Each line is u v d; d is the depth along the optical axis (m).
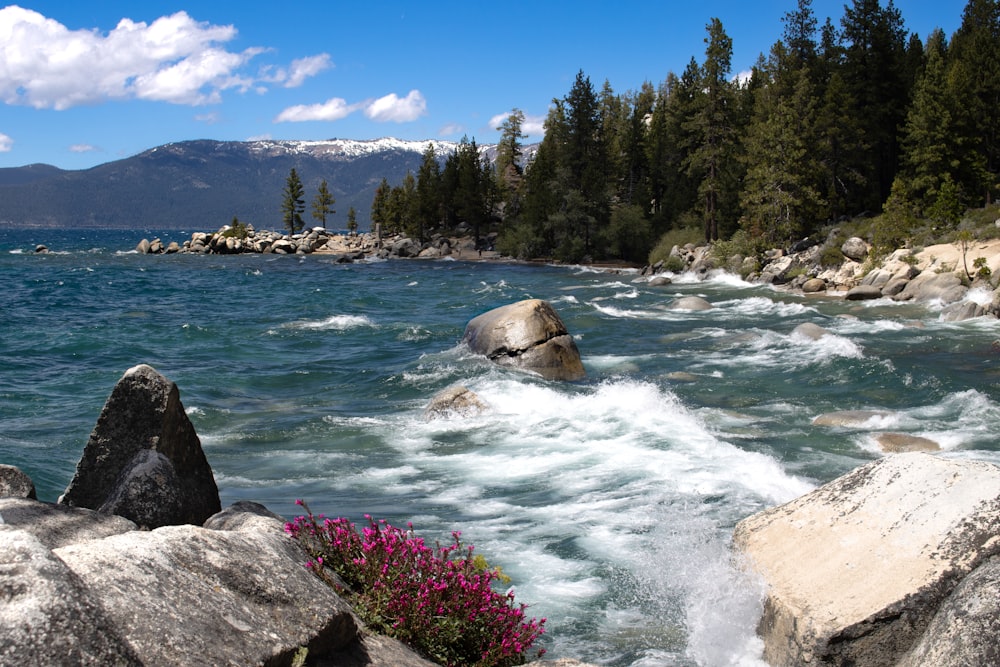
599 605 6.86
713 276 55.53
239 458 12.27
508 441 12.92
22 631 2.75
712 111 68.19
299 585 4.22
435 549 8.14
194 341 25.58
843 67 63.16
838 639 5.07
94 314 33.53
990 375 18.91
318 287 50.12
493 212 106.56
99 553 3.60
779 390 17.27
